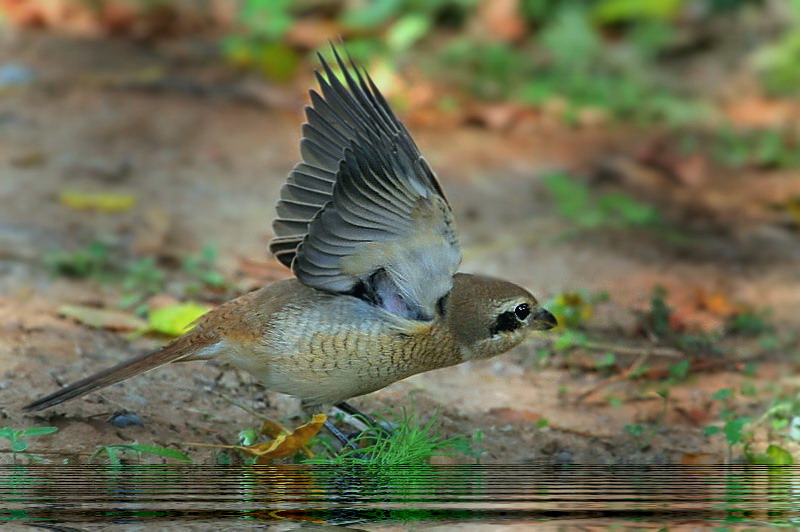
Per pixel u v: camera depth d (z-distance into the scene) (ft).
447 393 34.24
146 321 36.35
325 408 30.07
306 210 28.81
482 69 65.92
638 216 50.96
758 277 46.75
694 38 74.59
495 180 53.98
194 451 28.32
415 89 62.18
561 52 69.31
